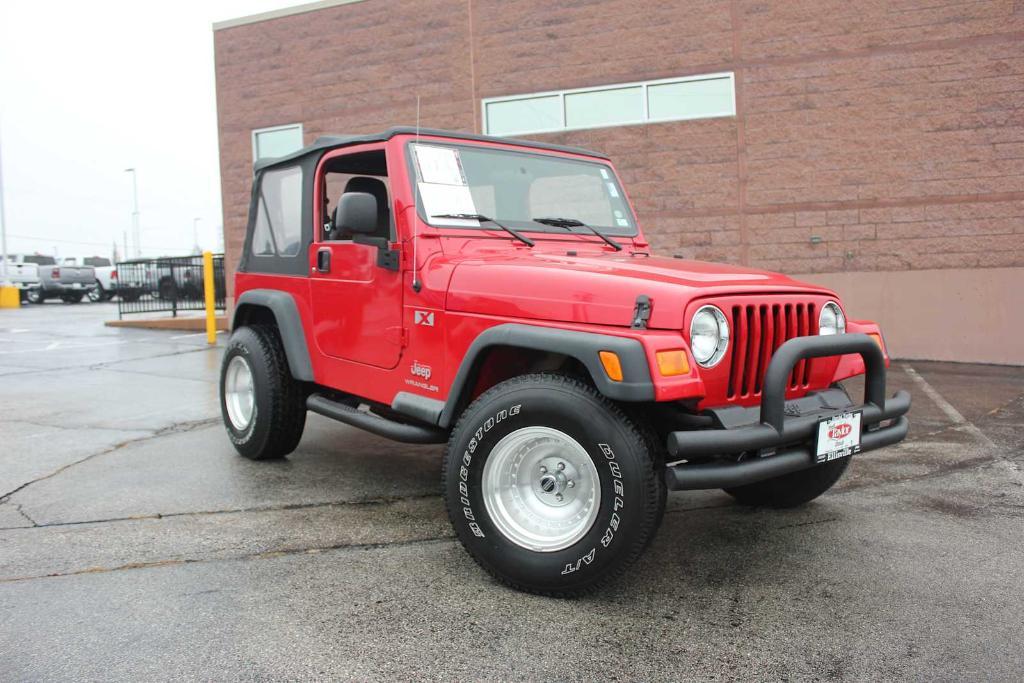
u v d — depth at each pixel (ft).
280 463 15.83
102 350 36.04
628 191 33.06
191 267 50.62
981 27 28.45
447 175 12.11
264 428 15.15
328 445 17.51
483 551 9.57
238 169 40.52
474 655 7.93
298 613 8.88
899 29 29.35
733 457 9.21
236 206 41.01
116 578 9.86
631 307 8.91
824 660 7.80
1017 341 28.96
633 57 32.58
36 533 11.55
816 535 11.55
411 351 11.49
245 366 15.85
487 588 9.60
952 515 12.43
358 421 12.48
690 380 8.58
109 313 65.77
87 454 16.47
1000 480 14.38
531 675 7.54
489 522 9.54
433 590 9.54
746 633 8.40
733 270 10.76
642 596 9.39
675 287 8.97
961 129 29.01
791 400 10.19
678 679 7.47
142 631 8.41
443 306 10.85
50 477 14.66
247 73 39.60
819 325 10.48
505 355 10.69
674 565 10.39
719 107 31.71
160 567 10.25
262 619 8.73
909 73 29.37
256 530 11.72
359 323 12.58
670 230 32.63
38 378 27.45
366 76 37.06
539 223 12.92
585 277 9.49
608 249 13.15
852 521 12.19
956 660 7.77
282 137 39.37
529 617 8.80
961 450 16.58
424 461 16.02
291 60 38.55
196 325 45.73
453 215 11.84
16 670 7.58
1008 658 7.80
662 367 8.41
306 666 7.70
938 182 29.40
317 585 9.68
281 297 14.49
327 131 38.17
